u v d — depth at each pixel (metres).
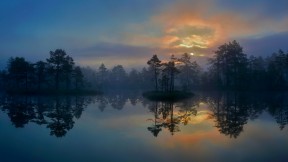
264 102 50.59
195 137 20.42
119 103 53.69
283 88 92.25
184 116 32.97
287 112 35.03
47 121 29.30
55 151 16.94
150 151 16.62
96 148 17.52
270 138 19.75
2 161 15.08
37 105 48.78
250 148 17.00
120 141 19.38
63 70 95.94
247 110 38.06
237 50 100.75
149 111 38.72
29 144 18.80
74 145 18.39
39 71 95.81
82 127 25.28
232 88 97.38
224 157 15.29
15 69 93.38
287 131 22.33
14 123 28.02
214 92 91.56
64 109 41.72
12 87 109.88
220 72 105.56
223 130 23.20
